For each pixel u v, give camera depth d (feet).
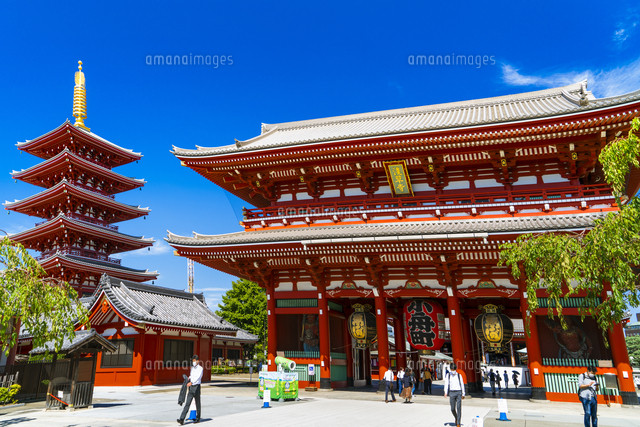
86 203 231.30
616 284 37.91
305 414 62.80
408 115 132.26
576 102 94.63
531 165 93.50
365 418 59.72
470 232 79.56
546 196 88.07
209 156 102.32
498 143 87.76
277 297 103.50
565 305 80.94
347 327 113.19
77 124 243.60
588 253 39.99
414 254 91.04
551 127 82.33
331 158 98.73
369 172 100.99
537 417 62.34
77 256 218.59
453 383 53.57
